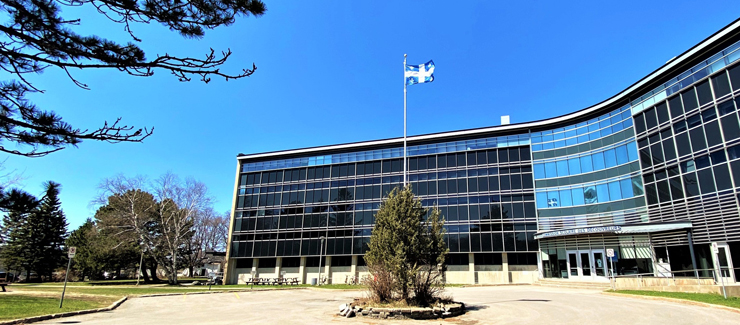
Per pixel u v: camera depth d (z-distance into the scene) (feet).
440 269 51.55
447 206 135.74
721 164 82.84
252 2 19.74
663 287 78.18
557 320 42.96
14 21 17.25
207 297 78.33
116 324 39.65
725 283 75.41
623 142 110.73
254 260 156.87
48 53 18.12
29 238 171.12
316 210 152.56
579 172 121.08
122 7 18.08
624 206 107.65
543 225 122.93
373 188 148.05
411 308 45.93
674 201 93.04
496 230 127.65
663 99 99.19
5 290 80.23
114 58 18.07
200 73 20.01
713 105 86.43
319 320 44.88
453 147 142.10
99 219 148.97
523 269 126.21
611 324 40.16
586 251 108.68
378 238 52.29
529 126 132.46
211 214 205.67
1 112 18.44
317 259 150.20
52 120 18.70
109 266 168.45
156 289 99.09
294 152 162.71
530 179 129.29
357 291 97.96
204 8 19.17
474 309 52.70
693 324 39.34
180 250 176.86
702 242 84.58
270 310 55.42
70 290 86.33
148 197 144.97
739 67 82.38
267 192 162.61
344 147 155.43
